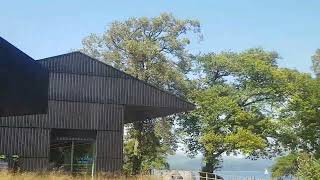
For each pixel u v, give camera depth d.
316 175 26.36
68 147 35.12
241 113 50.44
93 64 35.53
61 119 34.31
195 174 47.84
